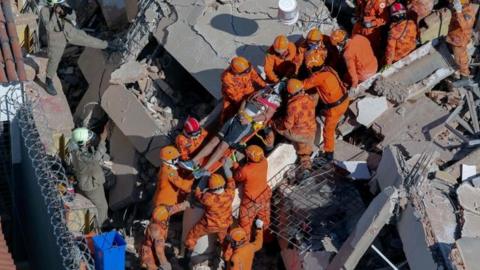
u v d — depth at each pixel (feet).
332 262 50.44
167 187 53.98
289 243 53.83
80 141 56.70
